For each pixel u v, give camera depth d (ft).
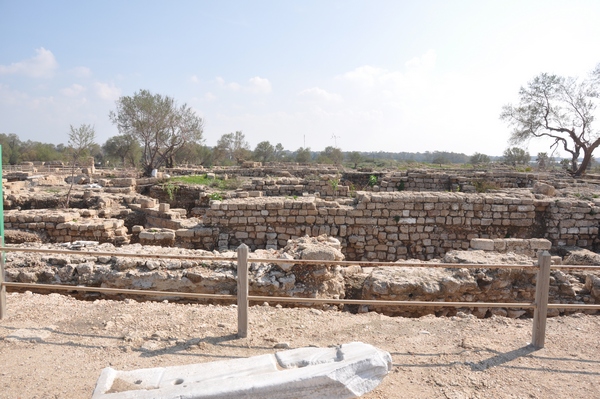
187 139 137.80
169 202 81.51
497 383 14.21
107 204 62.69
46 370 14.90
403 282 26.23
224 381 11.56
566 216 43.62
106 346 16.80
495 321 20.27
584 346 17.16
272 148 241.55
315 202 44.32
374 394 13.46
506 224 44.09
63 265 28.14
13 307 20.89
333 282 27.32
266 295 26.45
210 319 19.77
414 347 17.03
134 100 130.62
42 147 227.20
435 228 44.14
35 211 50.21
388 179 89.20
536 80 127.34
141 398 10.84
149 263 27.43
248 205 43.45
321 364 12.13
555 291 27.63
